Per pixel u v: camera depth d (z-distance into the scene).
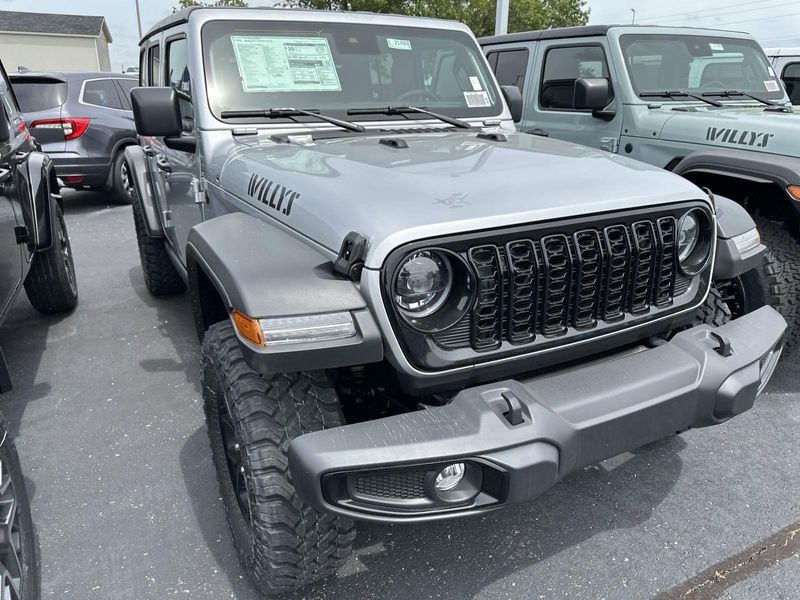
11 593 1.85
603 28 4.94
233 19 3.00
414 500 1.73
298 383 1.93
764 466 2.87
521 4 22.47
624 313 2.12
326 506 1.66
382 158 2.38
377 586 2.24
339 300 1.76
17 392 3.62
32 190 3.86
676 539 2.44
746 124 3.96
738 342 2.13
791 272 3.19
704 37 5.26
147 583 2.25
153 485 2.79
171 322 4.62
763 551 2.37
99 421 3.31
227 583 2.25
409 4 18.25
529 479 1.70
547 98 5.52
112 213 8.54
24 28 42.38
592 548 2.40
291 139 2.77
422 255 1.77
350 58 3.19
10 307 3.22
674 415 1.96
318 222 1.96
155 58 3.89
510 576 2.28
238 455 2.12
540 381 1.93
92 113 8.42
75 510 2.63
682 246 2.25
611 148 4.93
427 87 3.40
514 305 1.88
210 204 2.91
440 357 1.82
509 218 1.83
